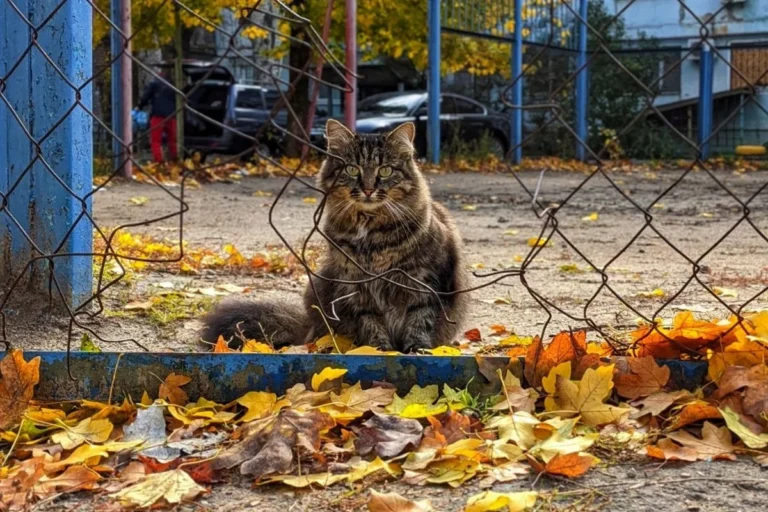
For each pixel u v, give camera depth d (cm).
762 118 2484
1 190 459
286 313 475
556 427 292
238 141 2003
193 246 821
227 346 409
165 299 537
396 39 2198
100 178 1434
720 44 2436
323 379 328
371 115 2222
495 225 1070
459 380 336
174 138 1784
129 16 1401
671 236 952
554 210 334
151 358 340
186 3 1667
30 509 256
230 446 296
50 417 322
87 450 290
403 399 324
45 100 446
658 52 2338
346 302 466
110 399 338
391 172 465
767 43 2139
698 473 266
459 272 498
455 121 2270
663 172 2080
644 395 321
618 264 754
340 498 257
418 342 460
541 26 2280
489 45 2323
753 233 977
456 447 278
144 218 1041
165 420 323
